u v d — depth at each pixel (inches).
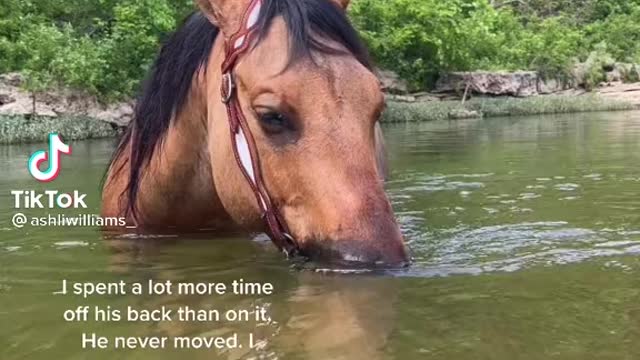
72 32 687.7
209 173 135.3
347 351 75.1
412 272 106.1
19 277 117.5
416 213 176.6
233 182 115.5
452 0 1025.5
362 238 98.9
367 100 104.0
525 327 82.3
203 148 134.0
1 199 211.6
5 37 674.8
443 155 341.7
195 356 75.9
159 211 145.3
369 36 872.9
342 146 101.4
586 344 76.5
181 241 144.1
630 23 1305.4
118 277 115.7
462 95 950.4
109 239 148.4
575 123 600.4
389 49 901.8
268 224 109.8
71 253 135.6
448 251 127.6
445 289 98.8
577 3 1448.1
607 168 264.8
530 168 272.8
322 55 104.7
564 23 1380.4
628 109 873.5
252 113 108.3
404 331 81.3
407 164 301.6
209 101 124.5
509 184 228.1
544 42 1094.4
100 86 652.7
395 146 404.5
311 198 102.2
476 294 96.3
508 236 142.0
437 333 80.4
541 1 1430.9
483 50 1040.8
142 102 146.6
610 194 199.0
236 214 117.6
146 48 676.1
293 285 103.9
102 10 743.7
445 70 957.8
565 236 140.3
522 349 75.0
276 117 104.6
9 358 78.3
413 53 946.7
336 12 110.5
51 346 81.8
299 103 102.7
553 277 105.7
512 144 396.5
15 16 696.4
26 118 598.2
